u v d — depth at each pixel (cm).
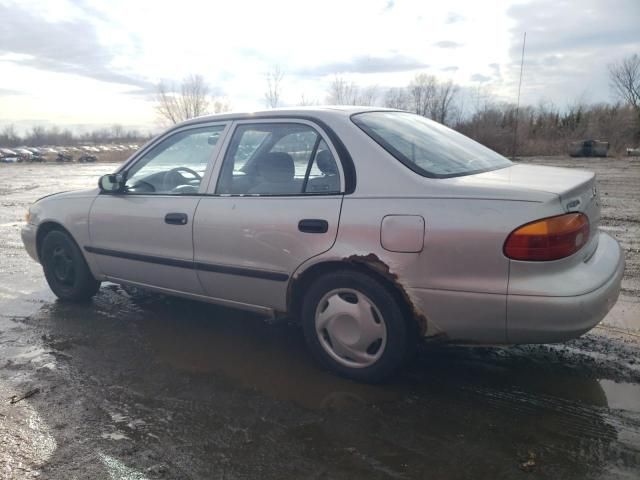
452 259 265
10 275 568
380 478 226
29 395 304
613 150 2877
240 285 346
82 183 1827
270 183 332
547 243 248
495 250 255
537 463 233
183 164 384
